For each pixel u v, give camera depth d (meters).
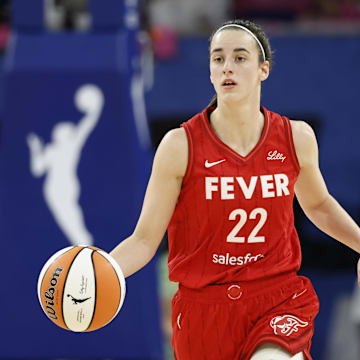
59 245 20.66
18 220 20.70
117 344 20.61
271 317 11.11
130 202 20.47
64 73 20.56
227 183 10.95
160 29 31.94
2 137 20.75
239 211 10.97
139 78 23.38
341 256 36.97
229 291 11.23
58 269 10.38
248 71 10.91
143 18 29.58
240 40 10.90
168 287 28.69
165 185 11.07
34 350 20.81
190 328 11.50
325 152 33.03
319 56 32.16
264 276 11.19
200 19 35.84
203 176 10.97
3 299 20.81
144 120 22.58
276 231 11.20
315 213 12.16
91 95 20.59
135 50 22.70
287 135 11.23
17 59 20.70
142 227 11.16
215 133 11.16
